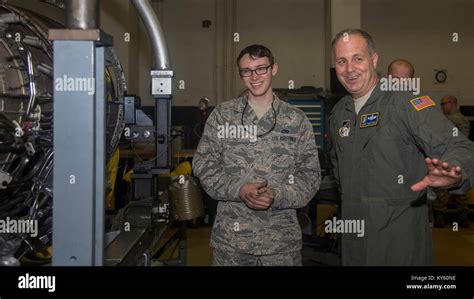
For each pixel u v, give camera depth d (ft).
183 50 20.52
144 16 6.23
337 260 9.98
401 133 4.68
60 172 3.34
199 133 18.34
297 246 5.41
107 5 16.53
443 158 4.00
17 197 5.02
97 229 3.47
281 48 20.80
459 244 12.94
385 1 20.49
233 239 5.27
